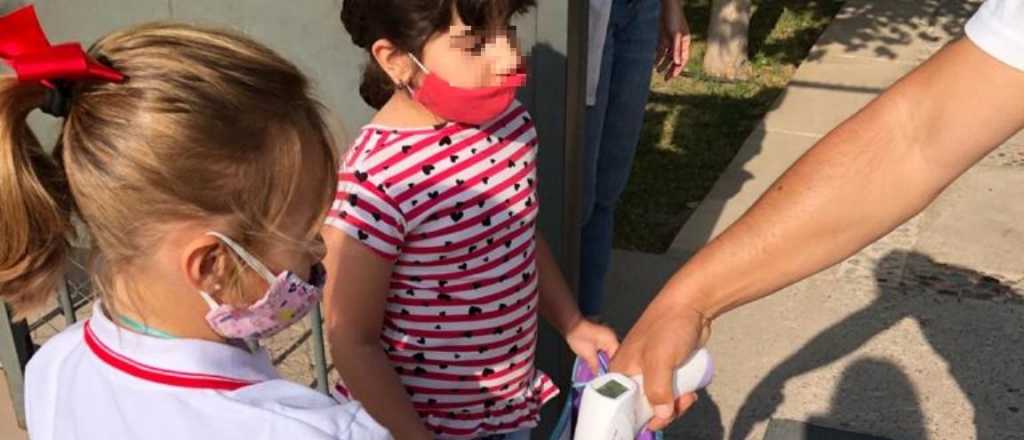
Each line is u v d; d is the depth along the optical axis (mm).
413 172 1683
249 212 1094
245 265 1114
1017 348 3326
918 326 3451
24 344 2908
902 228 4082
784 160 4836
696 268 1562
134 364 1121
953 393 3115
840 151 1461
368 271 1671
